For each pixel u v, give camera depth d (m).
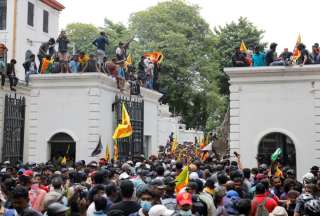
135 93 30.27
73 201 9.31
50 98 27.20
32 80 27.31
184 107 56.16
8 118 27.97
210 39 57.56
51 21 49.59
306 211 8.66
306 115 22.23
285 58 22.67
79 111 26.67
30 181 11.47
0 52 27.84
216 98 55.56
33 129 27.30
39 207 10.69
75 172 13.75
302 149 22.17
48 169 15.45
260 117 22.77
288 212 10.88
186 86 54.91
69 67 27.14
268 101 22.72
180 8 57.28
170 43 53.47
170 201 10.12
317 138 22.02
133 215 8.70
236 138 22.95
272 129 22.55
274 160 18.58
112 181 11.77
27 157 29.72
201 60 55.84
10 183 10.87
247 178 13.69
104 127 27.22
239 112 23.03
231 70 22.94
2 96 27.80
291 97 22.45
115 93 28.89
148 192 9.48
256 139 22.72
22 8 44.03
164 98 54.66
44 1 47.66
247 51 24.08
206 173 14.14
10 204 8.24
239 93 23.08
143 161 19.67
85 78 26.45
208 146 27.34
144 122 32.16
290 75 22.42
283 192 12.65
